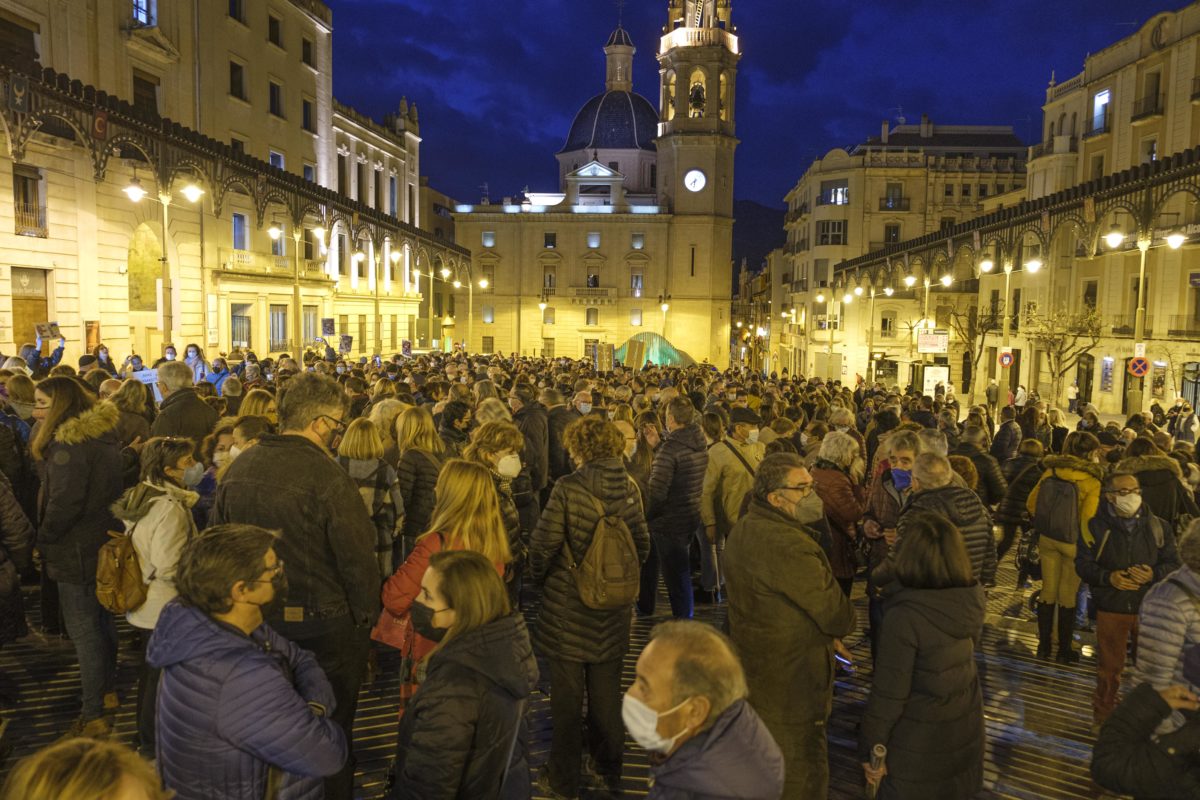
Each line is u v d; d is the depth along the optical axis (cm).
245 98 3825
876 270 4559
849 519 637
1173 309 3512
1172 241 2084
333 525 396
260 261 3806
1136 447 742
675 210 7444
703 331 7481
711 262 7450
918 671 373
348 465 535
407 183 6594
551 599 491
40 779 173
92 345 2609
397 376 1559
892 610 376
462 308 7600
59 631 699
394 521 548
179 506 484
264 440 407
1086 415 1253
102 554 468
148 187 2934
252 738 268
